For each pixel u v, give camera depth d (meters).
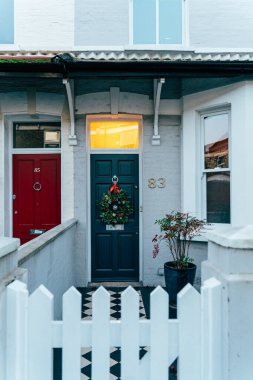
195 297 1.37
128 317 1.36
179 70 4.20
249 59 4.23
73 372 1.33
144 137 5.19
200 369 1.35
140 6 5.46
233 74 4.21
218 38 5.23
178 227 4.30
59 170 5.35
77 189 5.13
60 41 5.22
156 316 1.36
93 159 5.41
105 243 5.40
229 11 5.25
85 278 5.11
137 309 1.36
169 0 5.48
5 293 1.37
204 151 4.94
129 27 5.28
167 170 5.18
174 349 1.37
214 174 4.86
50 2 5.25
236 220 4.34
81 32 5.23
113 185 5.33
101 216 5.31
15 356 1.33
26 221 5.33
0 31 5.37
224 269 1.43
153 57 4.42
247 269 1.38
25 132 5.45
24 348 1.33
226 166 4.70
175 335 1.37
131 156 5.43
